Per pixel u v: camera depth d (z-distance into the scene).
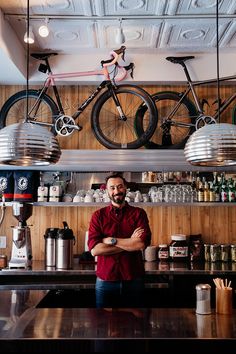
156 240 4.72
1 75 4.45
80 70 4.60
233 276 3.93
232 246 4.52
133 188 4.68
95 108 4.57
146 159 4.27
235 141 2.40
